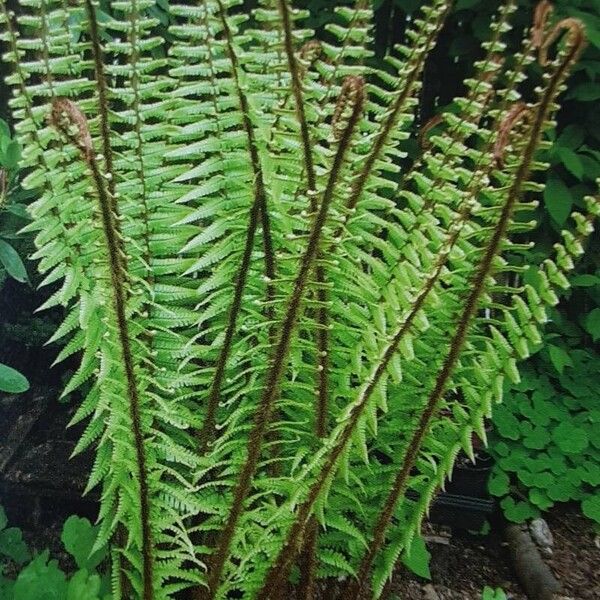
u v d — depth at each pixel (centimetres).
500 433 159
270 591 99
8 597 96
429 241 96
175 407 97
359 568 107
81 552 103
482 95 99
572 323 180
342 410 95
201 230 96
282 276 95
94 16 76
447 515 155
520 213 169
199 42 106
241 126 90
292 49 75
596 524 161
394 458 106
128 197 91
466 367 102
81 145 74
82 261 91
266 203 89
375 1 167
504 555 155
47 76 82
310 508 93
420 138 100
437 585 143
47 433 147
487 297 96
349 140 75
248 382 102
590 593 142
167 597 97
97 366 95
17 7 132
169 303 101
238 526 97
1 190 110
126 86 88
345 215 90
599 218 172
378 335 92
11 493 133
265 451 103
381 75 92
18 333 148
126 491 92
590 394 168
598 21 158
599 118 171
